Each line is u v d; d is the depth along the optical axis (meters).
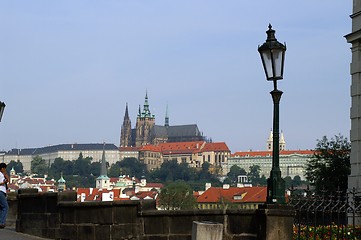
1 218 28.20
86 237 23.61
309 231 21.59
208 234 17.02
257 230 19.28
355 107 37.31
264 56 19.28
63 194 25.09
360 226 24.22
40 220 25.97
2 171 28.39
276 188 18.97
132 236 22.08
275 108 19.25
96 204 23.28
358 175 36.66
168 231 21.33
